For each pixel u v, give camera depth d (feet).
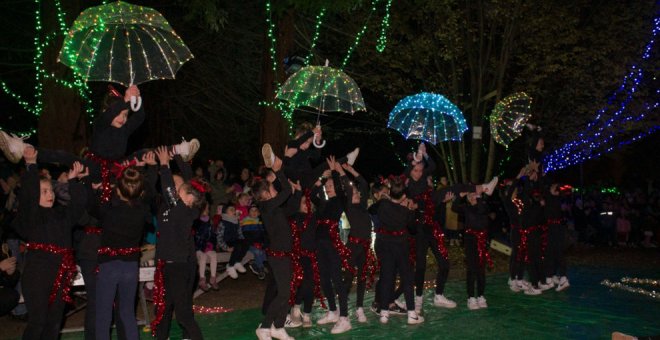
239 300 32.48
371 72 55.72
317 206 26.55
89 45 20.63
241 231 35.63
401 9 52.21
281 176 23.02
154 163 21.67
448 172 54.34
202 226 33.99
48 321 19.48
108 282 19.07
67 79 35.53
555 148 64.95
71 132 35.68
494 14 51.19
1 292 24.56
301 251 25.76
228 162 64.59
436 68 57.06
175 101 58.75
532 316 28.94
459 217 49.62
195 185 21.03
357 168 79.77
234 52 57.36
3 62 45.14
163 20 21.15
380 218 27.04
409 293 27.12
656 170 84.53
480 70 52.60
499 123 36.68
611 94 62.54
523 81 54.75
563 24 52.13
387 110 63.82
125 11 20.57
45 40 35.47
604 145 66.44
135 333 19.29
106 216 19.27
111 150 19.74
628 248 59.72
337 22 55.57
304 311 26.76
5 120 53.42
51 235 19.43
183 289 20.62
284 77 41.19
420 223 29.58
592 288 37.01
